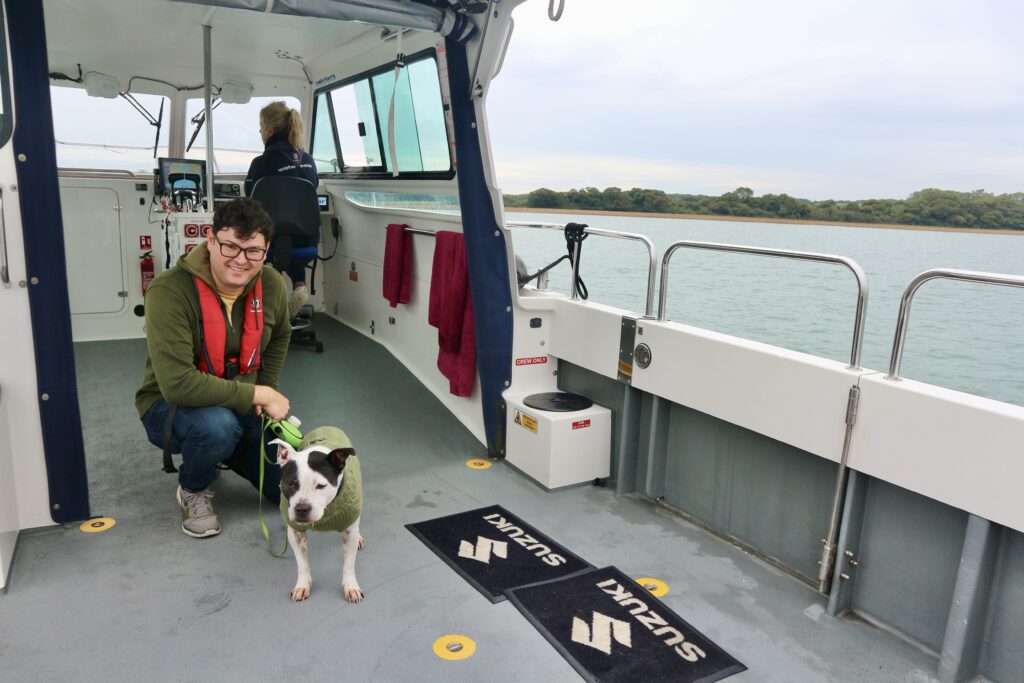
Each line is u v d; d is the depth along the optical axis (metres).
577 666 1.77
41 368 2.23
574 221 3.26
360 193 4.92
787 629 1.99
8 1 1.98
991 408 1.61
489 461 3.23
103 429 3.29
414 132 3.97
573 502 2.85
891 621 2.00
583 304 3.09
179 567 2.22
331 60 4.64
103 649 1.79
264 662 1.76
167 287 2.14
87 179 4.56
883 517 1.99
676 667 1.78
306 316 5.34
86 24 3.93
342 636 1.88
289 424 2.29
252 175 4.48
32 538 2.36
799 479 2.26
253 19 3.82
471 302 3.27
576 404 3.06
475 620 1.98
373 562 2.30
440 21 2.64
